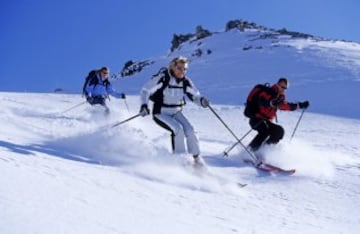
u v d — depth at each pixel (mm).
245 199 5262
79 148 6352
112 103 23672
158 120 6449
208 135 12945
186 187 5227
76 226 2604
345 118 20656
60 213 2764
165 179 5371
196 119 18141
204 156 8016
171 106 6504
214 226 3639
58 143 6438
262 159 8078
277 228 4137
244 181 6418
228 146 9781
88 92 11695
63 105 18438
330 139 13773
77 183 3795
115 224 2879
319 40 67188
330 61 42469
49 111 13055
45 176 3678
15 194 2869
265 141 8180
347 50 51688
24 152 4852
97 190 3752
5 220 2377
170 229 3146
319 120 19516
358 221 5066
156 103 6496
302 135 14617
